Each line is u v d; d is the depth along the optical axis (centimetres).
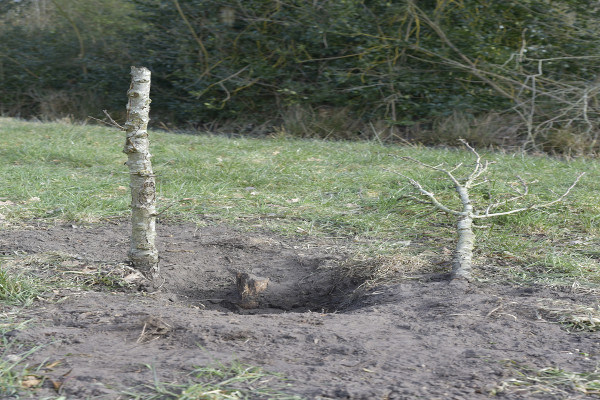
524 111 1101
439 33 1176
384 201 598
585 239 498
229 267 462
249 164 777
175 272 442
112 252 458
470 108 1169
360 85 1248
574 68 1159
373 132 1216
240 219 567
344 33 1219
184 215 570
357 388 241
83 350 280
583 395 239
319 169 771
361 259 452
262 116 1360
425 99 1234
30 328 304
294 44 1303
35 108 1562
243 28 1355
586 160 939
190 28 1311
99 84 1488
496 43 1188
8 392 233
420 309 349
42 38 1586
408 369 263
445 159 855
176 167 766
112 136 1023
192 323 312
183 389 238
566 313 329
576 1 1165
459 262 412
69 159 806
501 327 314
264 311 411
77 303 353
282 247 496
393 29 1230
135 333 303
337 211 588
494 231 517
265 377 252
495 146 1091
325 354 280
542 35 1165
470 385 247
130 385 241
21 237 484
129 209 586
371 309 358
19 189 623
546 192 641
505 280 400
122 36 1519
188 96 1424
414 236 517
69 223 540
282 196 642
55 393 234
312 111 1284
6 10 1596
